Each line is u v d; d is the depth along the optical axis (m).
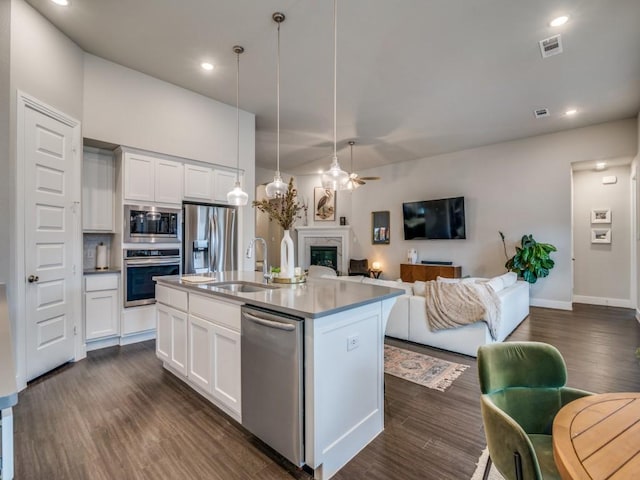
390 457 1.83
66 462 1.76
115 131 3.58
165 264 3.93
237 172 4.76
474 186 6.59
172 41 3.20
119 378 2.83
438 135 5.86
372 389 2.02
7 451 0.88
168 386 2.67
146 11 2.78
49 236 2.92
